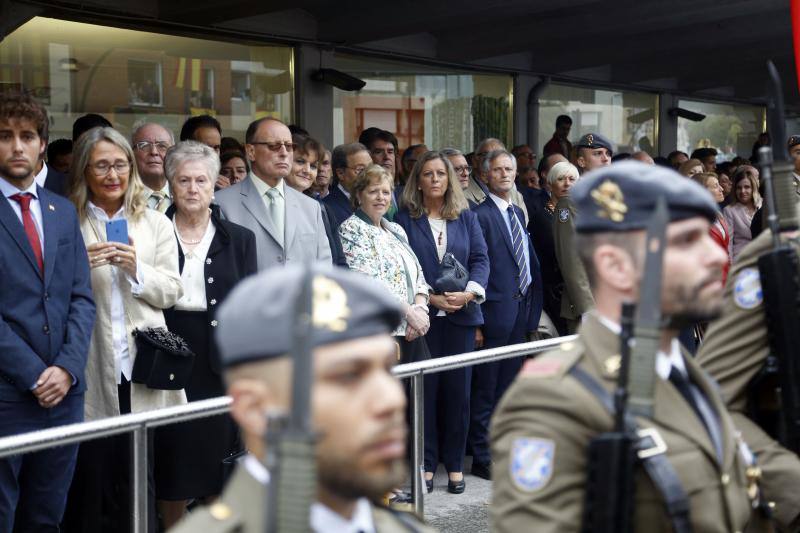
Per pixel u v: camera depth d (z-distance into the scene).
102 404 4.21
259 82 9.35
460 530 4.79
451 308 5.77
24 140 3.93
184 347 4.22
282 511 1.18
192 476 3.56
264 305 1.33
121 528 3.41
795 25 5.95
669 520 1.93
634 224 1.97
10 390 3.81
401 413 1.36
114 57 8.19
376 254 5.38
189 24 8.57
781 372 2.51
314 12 9.57
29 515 3.47
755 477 2.15
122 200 4.36
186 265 4.45
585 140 7.82
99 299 4.20
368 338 1.34
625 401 1.82
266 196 5.09
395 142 7.50
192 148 4.54
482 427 5.26
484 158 6.51
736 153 16.91
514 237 6.32
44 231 3.96
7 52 7.54
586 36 11.41
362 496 1.35
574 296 6.28
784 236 2.59
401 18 9.39
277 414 1.20
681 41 12.37
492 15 9.81
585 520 1.86
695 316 1.98
